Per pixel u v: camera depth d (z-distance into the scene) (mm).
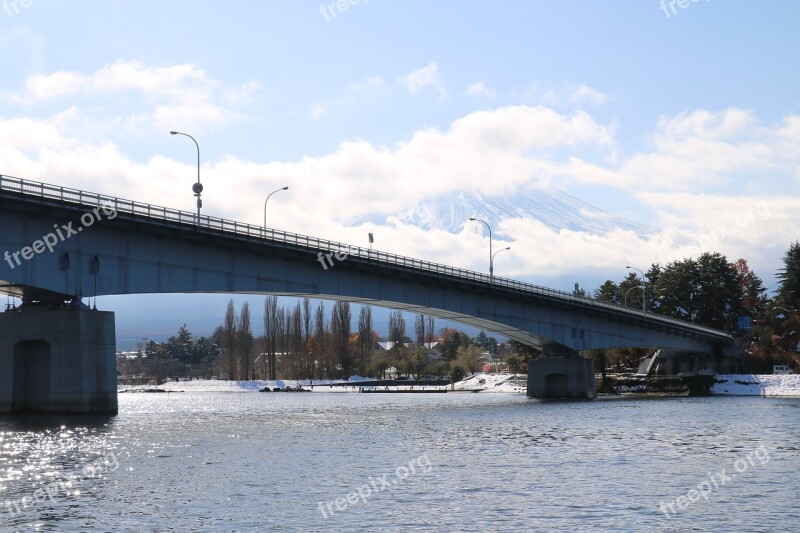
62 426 74000
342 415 102438
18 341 82000
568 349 147250
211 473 49219
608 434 73000
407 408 120000
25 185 75562
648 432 74812
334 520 37438
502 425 83500
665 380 171625
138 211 83688
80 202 79375
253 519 37562
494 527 36375
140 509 39344
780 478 48125
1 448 59594
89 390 80812
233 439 68062
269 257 97938
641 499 42000
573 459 55781
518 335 142625
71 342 80375
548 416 97062
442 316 131250
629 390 173625
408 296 117125
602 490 44281
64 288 79750
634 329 157125
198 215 88688
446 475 48875
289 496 42438
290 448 61750
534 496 42625
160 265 87125
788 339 186250
